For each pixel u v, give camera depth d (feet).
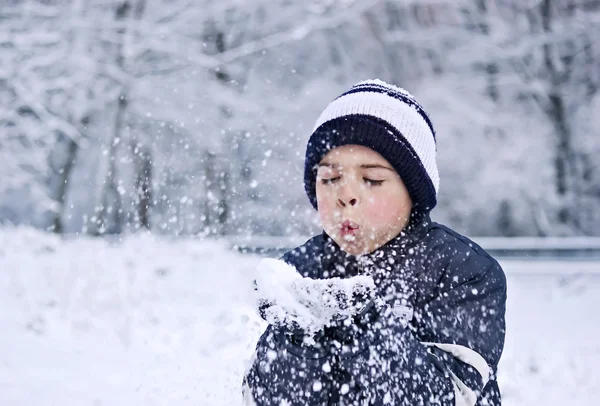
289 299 7.08
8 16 76.02
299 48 99.40
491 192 97.86
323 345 7.56
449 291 8.36
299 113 87.45
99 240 53.93
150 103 81.51
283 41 86.63
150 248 46.01
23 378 15.57
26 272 36.45
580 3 104.78
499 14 105.40
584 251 51.52
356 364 7.34
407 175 8.57
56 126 75.15
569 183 103.35
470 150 96.63
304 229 68.95
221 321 24.12
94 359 18.39
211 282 37.04
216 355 16.53
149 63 83.71
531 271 45.75
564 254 51.78
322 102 92.99
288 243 52.90
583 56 104.37
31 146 79.56
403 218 8.68
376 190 8.48
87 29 77.51
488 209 100.83
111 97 81.66
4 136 76.84
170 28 81.71
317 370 7.51
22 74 74.08
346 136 8.51
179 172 70.74
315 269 9.25
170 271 39.52
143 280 36.04
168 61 84.38
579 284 42.22
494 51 99.76
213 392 13.15
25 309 27.27
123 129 83.87
